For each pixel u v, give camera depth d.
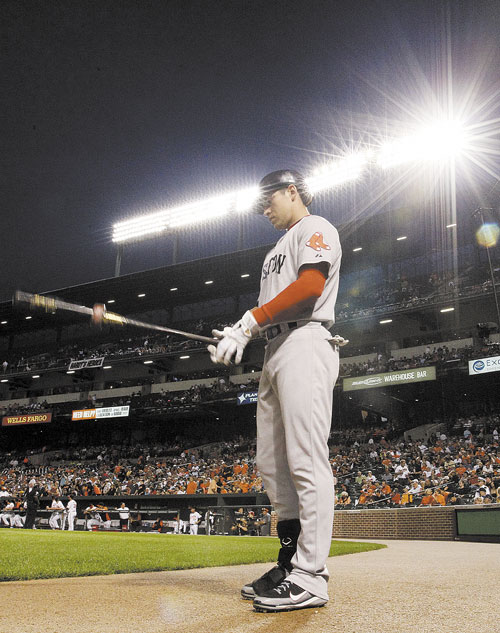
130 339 41.88
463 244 31.48
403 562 4.94
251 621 1.75
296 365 2.30
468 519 13.84
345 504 21.72
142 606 2.00
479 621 1.76
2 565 3.46
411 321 32.75
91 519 25.41
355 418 34.28
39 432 43.78
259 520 18.17
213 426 38.84
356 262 35.19
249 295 40.56
